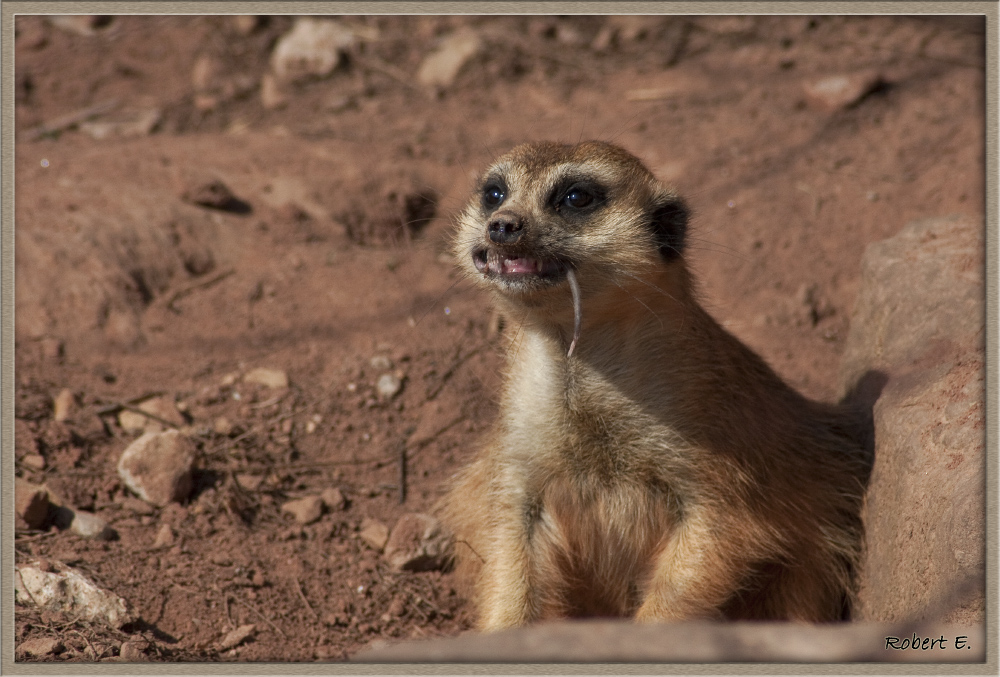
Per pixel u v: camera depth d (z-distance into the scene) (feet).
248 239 40.70
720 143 45.37
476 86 52.65
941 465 19.93
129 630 23.56
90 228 38.19
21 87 52.70
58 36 58.13
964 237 28.96
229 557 27.07
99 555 26.05
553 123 48.44
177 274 38.47
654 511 24.23
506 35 56.18
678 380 23.34
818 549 24.98
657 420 23.36
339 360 35.94
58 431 30.22
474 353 36.52
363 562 28.02
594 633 14.32
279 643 24.68
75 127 49.39
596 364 23.57
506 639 14.26
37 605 23.07
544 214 23.36
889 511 22.36
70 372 33.45
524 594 24.18
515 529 24.68
